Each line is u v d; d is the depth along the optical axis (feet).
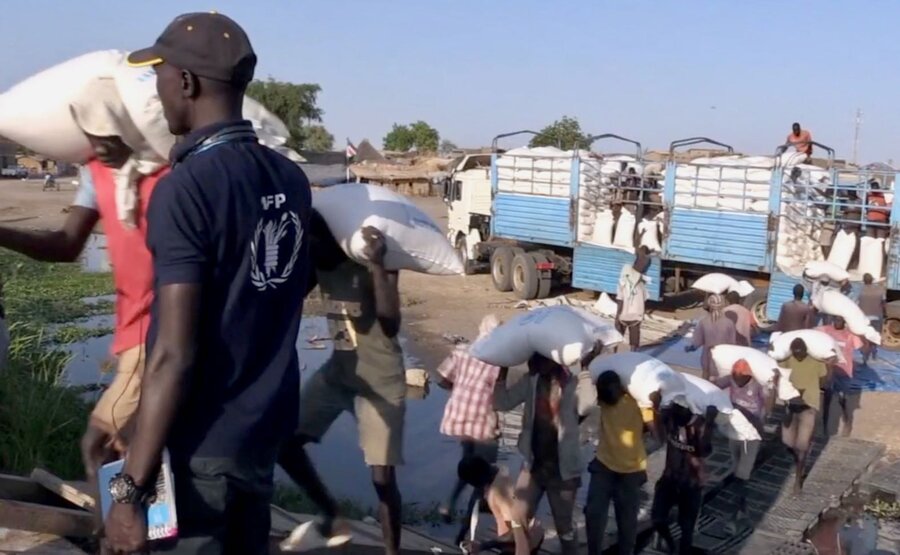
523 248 60.59
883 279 44.52
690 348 32.37
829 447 30.58
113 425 9.55
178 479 6.67
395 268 12.65
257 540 7.43
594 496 20.57
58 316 50.19
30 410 19.40
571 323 19.80
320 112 146.82
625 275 43.27
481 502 20.68
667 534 22.63
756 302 48.06
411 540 17.35
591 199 55.31
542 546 22.08
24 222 96.78
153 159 9.12
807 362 26.32
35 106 9.12
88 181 10.28
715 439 30.32
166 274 6.23
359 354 12.64
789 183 45.80
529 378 20.39
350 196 12.36
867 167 45.85
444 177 74.84
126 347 9.55
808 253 47.34
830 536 24.32
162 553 6.74
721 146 51.39
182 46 6.70
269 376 6.89
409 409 34.27
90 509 11.58
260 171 6.74
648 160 56.24
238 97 6.90
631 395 20.48
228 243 6.45
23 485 12.39
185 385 6.26
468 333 49.03
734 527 24.35
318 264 12.46
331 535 13.69
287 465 13.24
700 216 48.80
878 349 42.50
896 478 28.22
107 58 9.18
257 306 6.71
